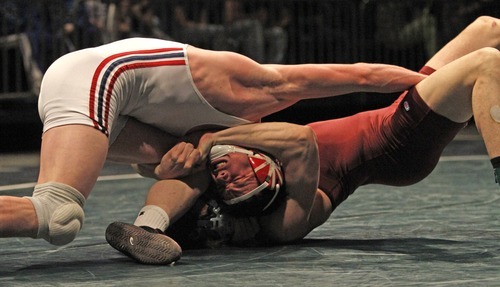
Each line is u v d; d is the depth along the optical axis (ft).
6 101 46.57
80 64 15.43
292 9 49.96
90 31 45.52
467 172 31.22
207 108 16.34
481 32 18.33
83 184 14.89
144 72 15.83
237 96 16.35
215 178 16.63
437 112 16.89
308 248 16.87
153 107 16.19
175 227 16.92
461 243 17.03
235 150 16.60
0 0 45.19
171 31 47.55
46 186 14.70
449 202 23.47
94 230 19.88
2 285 13.82
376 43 51.06
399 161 17.83
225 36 47.62
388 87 17.02
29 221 14.38
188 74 16.01
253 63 16.51
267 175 16.60
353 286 13.28
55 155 14.88
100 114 15.16
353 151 18.08
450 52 18.25
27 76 45.34
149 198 16.63
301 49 50.34
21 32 45.47
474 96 15.98
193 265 15.30
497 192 25.40
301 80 16.58
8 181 31.40
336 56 50.93
